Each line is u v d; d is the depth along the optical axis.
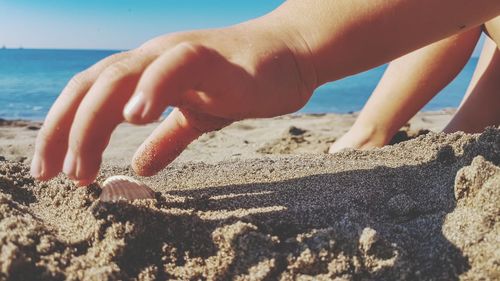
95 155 0.18
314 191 0.28
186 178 0.33
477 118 0.48
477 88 0.50
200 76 0.18
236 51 0.20
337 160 0.37
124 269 0.20
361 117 0.54
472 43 0.50
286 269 0.20
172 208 0.24
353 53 0.23
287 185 0.29
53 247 0.19
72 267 0.19
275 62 0.21
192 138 0.25
